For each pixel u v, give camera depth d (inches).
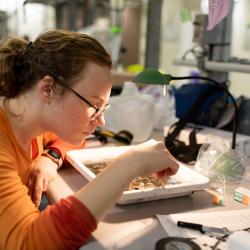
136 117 63.2
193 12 92.2
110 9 149.2
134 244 28.7
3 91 35.3
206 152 48.5
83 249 27.9
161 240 28.2
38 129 36.5
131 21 146.4
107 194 28.8
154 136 66.8
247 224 32.9
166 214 34.5
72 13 147.7
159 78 46.1
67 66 32.0
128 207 35.8
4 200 28.3
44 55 33.0
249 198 37.7
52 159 44.4
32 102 34.5
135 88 71.2
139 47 149.9
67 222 27.2
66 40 33.0
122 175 30.2
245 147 54.7
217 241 29.4
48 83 32.4
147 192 35.7
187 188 37.9
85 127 34.5
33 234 27.2
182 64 78.0
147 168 32.7
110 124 64.2
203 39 70.2
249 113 63.9
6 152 31.9
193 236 30.1
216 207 37.0
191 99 71.3
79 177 43.5
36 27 133.6
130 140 60.5
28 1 77.9
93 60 32.6
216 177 44.1
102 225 31.8
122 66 132.9
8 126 34.3
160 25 97.3
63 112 33.3
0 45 36.6
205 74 75.2
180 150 52.7
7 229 27.7
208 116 68.6
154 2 94.3
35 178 40.4
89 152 48.0
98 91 33.1
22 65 34.3
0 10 120.9
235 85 115.6
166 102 72.7
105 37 117.7
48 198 38.8
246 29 128.5
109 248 28.0
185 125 63.1
